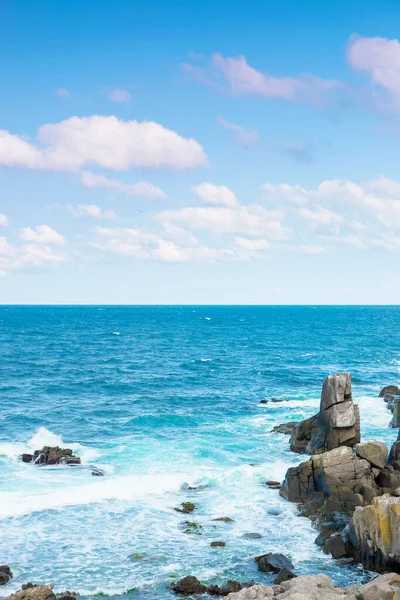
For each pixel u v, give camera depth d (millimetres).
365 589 18062
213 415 50312
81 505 28406
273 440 41344
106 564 22703
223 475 32812
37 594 19406
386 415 48125
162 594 20625
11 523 26125
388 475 28828
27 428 45219
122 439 41656
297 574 22062
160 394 61344
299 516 27703
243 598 18328
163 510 28156
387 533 22047
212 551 23984
